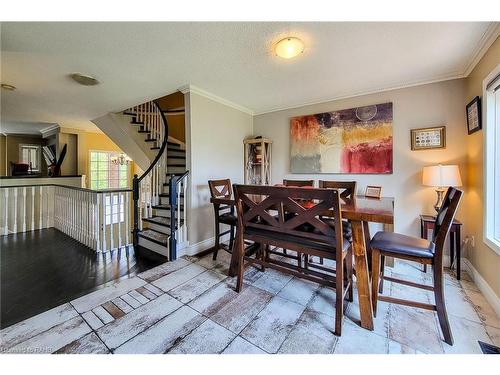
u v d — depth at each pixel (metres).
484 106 2.04
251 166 4.00
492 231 1.98
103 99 3.45
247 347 1.40
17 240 3.69
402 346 1.41
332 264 2.68
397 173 2.92
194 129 3.05
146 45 1.97
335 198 1.44
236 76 2.64
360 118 3.17
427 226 2.50
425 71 2.48
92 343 1.42
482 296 1.96
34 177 4.76
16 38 1.84
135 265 2.69
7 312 1.75
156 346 1.40
